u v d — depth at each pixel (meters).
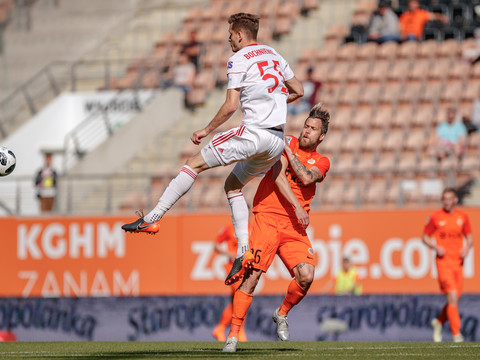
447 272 39.16
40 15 85.56
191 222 53.94
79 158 67.31
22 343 33.12
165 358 21.36
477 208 48.78
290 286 24.59
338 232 51.44
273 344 29.83
